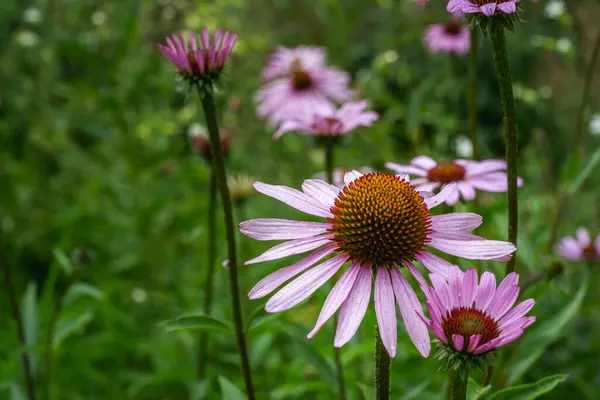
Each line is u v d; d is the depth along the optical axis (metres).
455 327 0.43
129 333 0.91
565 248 0.77
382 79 1.08
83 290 0.65
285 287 0.45
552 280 0.64
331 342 0.70
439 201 0.48
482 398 0.47
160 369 0.80
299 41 1.40
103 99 1.00
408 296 0.44
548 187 1.07
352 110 0.66
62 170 1.22
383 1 1.15
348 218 0.46
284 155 1.09
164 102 1.13
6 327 0.95
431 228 0.46
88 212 1.04
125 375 0.84
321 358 0.61
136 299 0.94
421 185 0.60
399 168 0.61
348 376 0.65
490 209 0.66
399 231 0.45
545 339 0.56
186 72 0.51
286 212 1.03
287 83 0.91
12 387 0.68
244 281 0.81
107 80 1.06
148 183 1.02
